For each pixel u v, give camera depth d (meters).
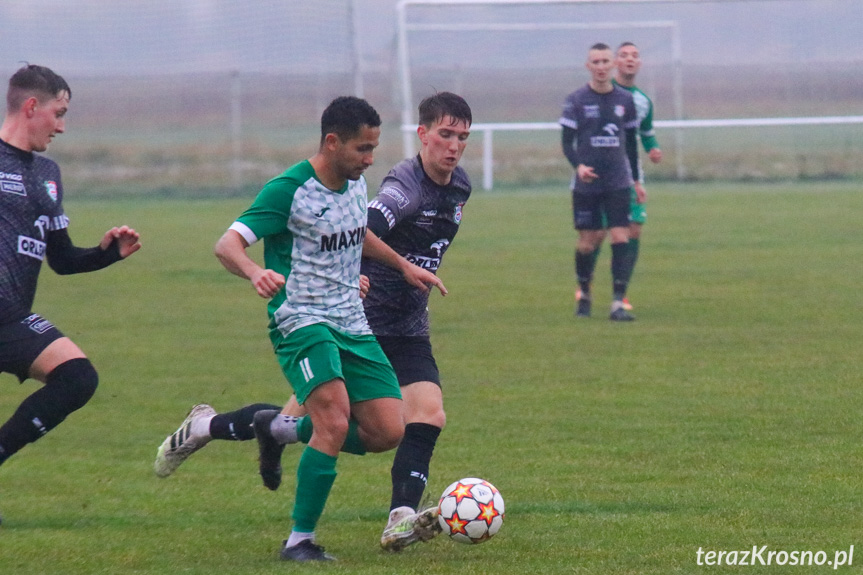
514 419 27.08
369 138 16.73
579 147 41.56
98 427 27.17
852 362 33.06
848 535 17.83
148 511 20.16
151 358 35.88
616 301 41.81
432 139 19.05
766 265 54.44
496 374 32.47
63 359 18.77
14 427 18.52
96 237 65.62
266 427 18.45
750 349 35.47
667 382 30.94
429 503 19.98
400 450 18.53
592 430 25.86
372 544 18.05
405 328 19.55
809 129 132.12
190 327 41.62
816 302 44.41
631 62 44.88
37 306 46.56
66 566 16.75
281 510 20.25
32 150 19.36
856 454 23.17
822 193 87.44
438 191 19.50
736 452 23.56
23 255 18.95
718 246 61.19
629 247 42.81
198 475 22.91
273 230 16.95
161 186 101.44
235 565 16.75
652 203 83.62
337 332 17.45
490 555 17.12
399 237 19.53
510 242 65.00
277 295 17.47
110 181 104.50
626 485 21.28
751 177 99.81
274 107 162.25
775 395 29.02
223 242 16.64
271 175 107.25
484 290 49.19
